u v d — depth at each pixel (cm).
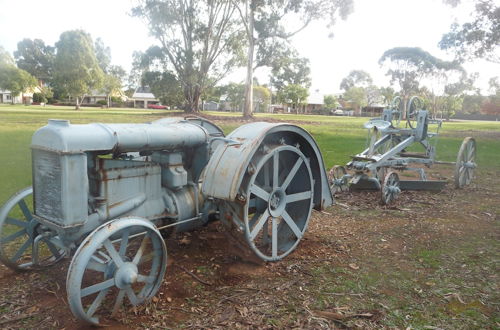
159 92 3638
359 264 403
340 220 558
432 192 743
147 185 351
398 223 547
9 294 331
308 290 344
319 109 7431
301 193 425
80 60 4875
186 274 367
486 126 3712
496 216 586
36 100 6406
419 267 398
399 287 354
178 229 377
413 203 659
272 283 355
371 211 606
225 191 338
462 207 637
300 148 437
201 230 471
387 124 691
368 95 9225
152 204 354
